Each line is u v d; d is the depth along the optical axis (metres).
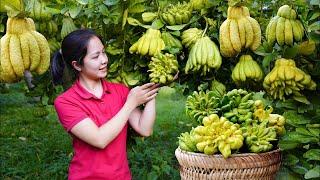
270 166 2.79
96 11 3.43
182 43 3.40
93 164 2.99
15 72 3.05
